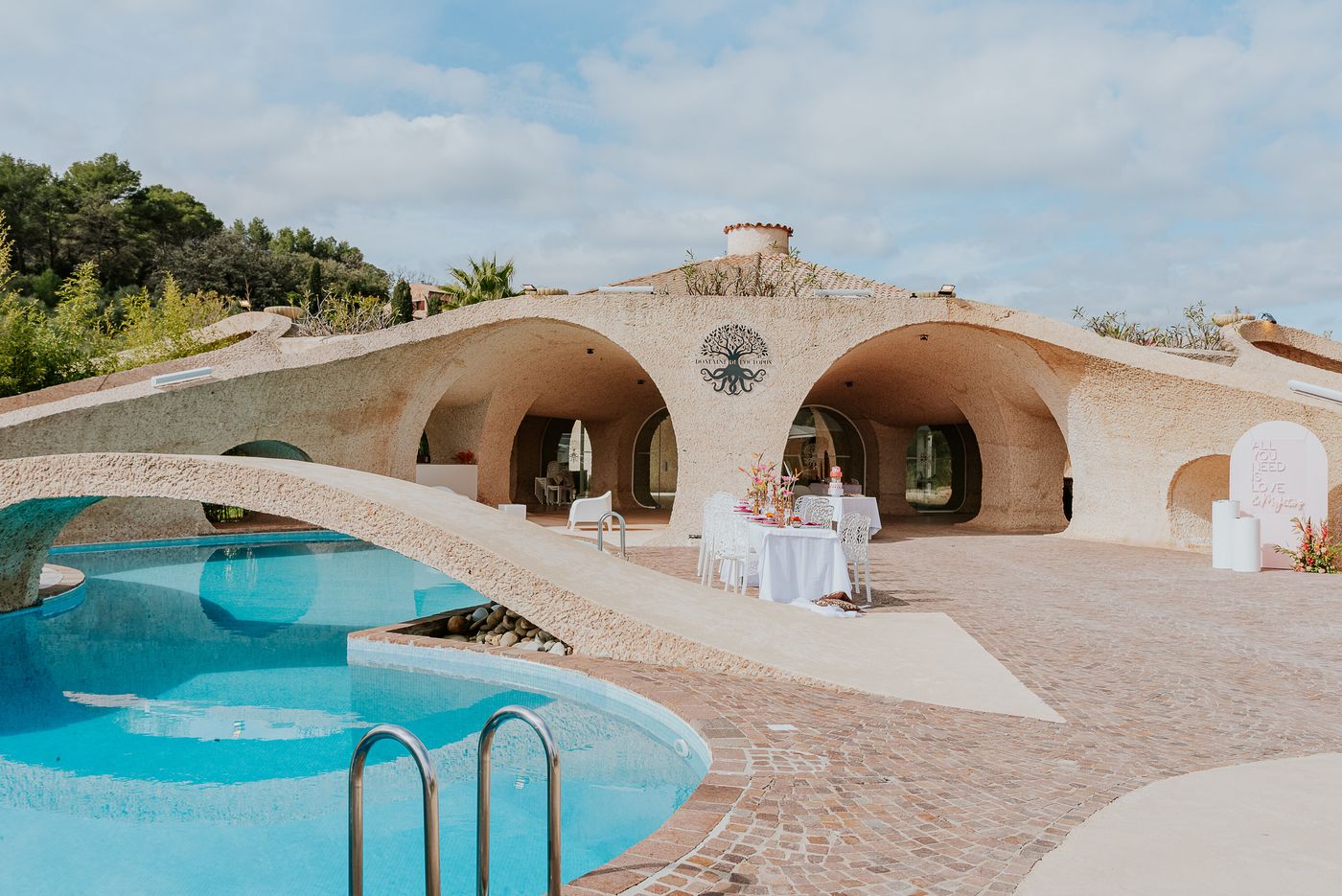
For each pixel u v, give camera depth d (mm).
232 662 7566
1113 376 16250
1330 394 14148
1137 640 7648
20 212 40719
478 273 31797
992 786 4082
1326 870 3160
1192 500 15914
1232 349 19062
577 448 29172
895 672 6402
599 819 4203
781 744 4668
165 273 41031
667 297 16625
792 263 21891
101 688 6750
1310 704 5660
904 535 18312
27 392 17344
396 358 17422
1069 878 3096
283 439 16594
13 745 5441
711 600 7984
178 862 3793
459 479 19938
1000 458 21000
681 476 16469
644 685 5859
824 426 27859
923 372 21328
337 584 12156
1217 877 3100
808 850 3326
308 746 5438
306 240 58781
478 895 2805
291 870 3709
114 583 11859
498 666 6961
